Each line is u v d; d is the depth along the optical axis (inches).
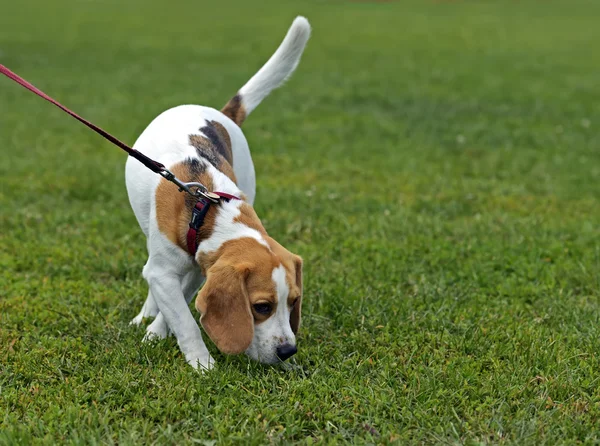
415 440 143.8
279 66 230.5
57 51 754.2
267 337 156.4
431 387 161.3
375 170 365.1
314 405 154.0
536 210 303.4
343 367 172.2
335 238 262.1
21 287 214.8
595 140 436.8
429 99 565.6
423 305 208.2
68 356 174.2
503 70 729.6
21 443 136.4
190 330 170.2
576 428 147.7
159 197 170.1
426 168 370.6
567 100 569.3
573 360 177.5
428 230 271.6
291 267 159.9
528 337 185.9
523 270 235.8
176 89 575.8
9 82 579.5
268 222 274.7
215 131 195.9
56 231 262.1
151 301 196.7
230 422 146.9
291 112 502.6
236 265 153.3
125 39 884.0
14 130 426.9
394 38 994.1
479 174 363.3
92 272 229.9
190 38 919.7
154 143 184.7
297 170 362.0
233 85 601.9
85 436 139.9
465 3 1609.3
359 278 228.4
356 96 568.7
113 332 188.1
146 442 138.9
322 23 1159.0
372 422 149.9
